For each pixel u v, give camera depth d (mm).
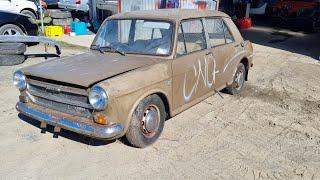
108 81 3967
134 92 4133
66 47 11336
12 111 5789
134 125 4297
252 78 8430
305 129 5453
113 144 4691
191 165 4254
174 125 5398
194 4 13062
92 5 15336
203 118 5723
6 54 8688
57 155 4402
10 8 14398
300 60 10609
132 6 12234
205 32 5590
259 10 20000
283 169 4246
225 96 6902
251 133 5227
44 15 15203
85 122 4055
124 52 5000
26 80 4566
